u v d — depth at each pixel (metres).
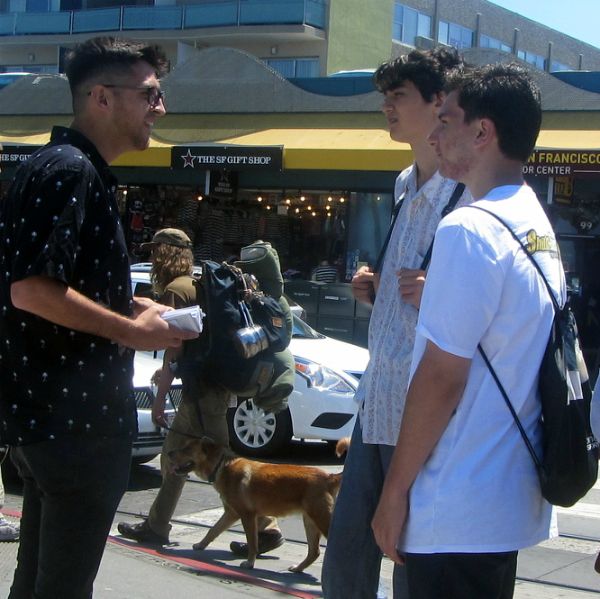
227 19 29.06
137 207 19.25
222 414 5.88
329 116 16.78
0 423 2.80
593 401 3.03
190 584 5.08
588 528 6.85
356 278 3.64
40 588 2.83
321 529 5.43
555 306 2.44
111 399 2.81
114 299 2.83
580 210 16.02
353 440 3.53
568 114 15.02
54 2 31.97
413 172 3.54
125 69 2.84
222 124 17.45
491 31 40.59
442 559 2.39
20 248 2.60
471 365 2.38
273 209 18.36
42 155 2.73
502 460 2.37
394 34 34.44
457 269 2.34
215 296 5.56
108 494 2.84
